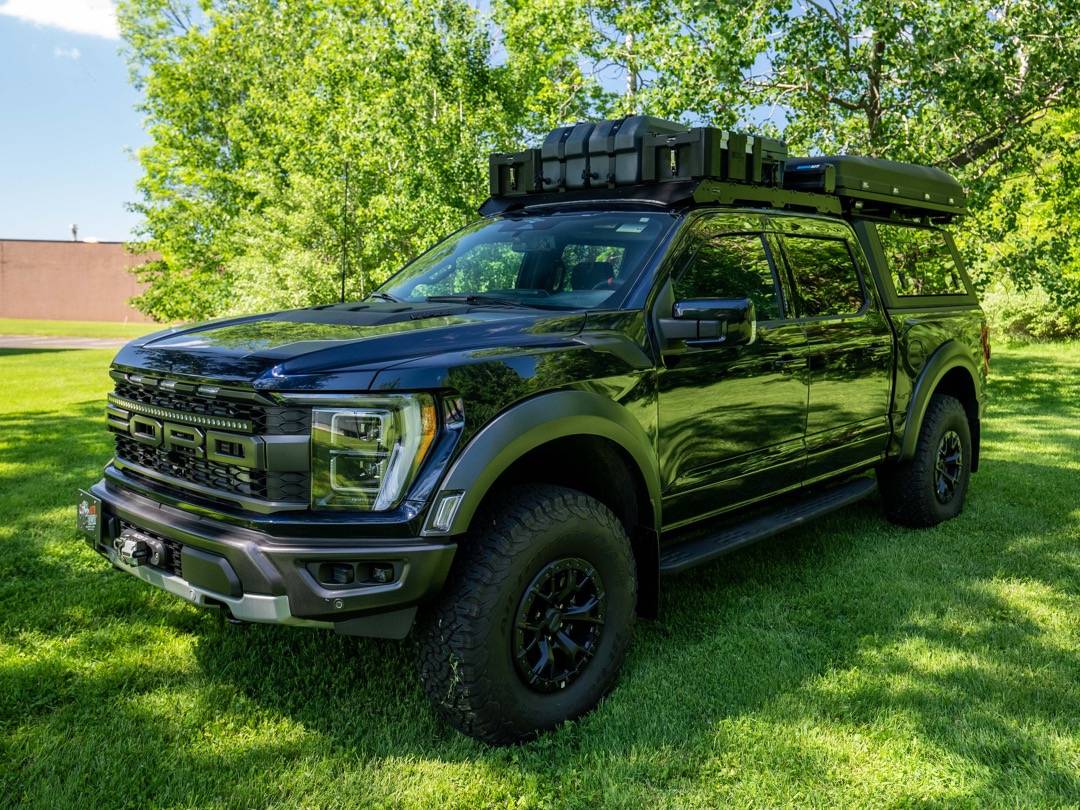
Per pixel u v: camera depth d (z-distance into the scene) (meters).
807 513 3.88
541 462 2.98
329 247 12.45
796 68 10.30
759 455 3.52
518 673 2.55
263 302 12.59
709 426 3.24
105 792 2.30
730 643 3.30
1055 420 8.89
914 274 4.81
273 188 15.70
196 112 24.80
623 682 2.96
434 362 2.41
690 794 2.32
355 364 2.36
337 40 14.74
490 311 2.98
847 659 3.16
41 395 12.01
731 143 3.46
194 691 2.90
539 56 12.83
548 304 3.18
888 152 10.45
